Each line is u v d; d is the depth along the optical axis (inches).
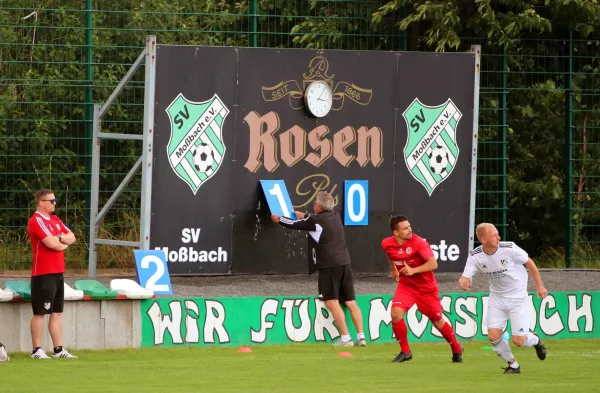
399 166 2074.3
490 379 1357.0
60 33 2175.2
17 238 2116.1
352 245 2046.0
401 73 2068.2
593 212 2428.6
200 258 1948.8
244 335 1791.3
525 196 2539.4
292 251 2012.8
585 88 2425.0
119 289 1729.8
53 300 1577.3
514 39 2303.2
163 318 1747.0
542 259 2503.7
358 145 2046.0
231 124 1963.6
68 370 1428.4
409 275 1551.4
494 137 2314.2
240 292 1911.9
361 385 1286.9
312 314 1833.2
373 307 1865.2
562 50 2405.3
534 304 1958.7
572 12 2338.8
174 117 1919.3
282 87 1993.1
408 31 2299.5
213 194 1955.0
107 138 2001.7
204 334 1770.4
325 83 2011.6
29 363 1514.5
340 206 2038.6
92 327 1697.8
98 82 2171.5
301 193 2011.6
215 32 2196.1
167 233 1924.2
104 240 1977.1
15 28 2164.1
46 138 2119.8
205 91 1940.2
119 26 2246.6
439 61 2091.5
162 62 1908.2
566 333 1980.8
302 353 1701.5
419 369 1472.7
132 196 2207.2
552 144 2541.8
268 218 1989.4
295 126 2004.2
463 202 2123.5
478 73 2116.1
